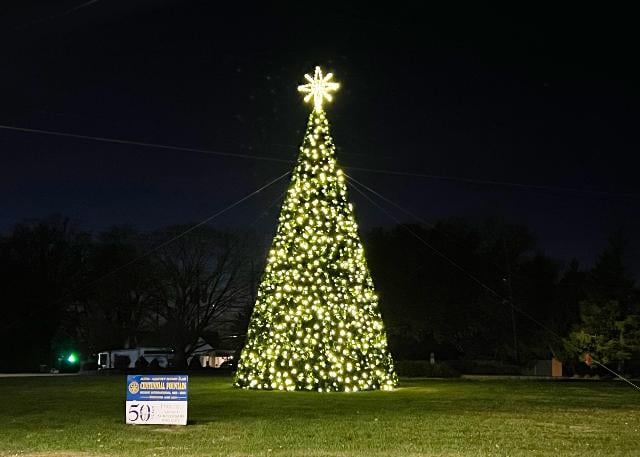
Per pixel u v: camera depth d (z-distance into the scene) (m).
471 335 56.81
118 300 64.81
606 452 12.88
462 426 16.12
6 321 60.56
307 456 12.46
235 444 13.73
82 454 12.80
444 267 54.41
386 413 18.67
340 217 26.80
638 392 26.53
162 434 15.02
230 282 62.41
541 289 55.34
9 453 12.97
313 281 25.97
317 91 27.64
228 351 76.19
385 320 54.53
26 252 66.88
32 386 31.19
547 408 20.05
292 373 25.47
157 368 59.06
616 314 42.94
